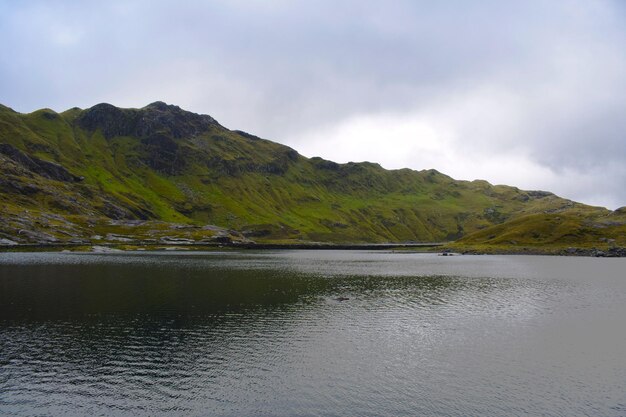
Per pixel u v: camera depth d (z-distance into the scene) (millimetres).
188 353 48719
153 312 68500
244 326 60688
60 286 92812
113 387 39469
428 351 50344
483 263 175125
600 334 58062
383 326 61625
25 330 57188
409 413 35125
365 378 42031
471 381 41625
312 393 38594
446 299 83625
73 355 47719
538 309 74500
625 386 40844
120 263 148500
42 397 37406
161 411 35094
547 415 35125
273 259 191000
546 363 46656
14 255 176125
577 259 195625
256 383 40594
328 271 137000
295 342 53312
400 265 164500
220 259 181500
